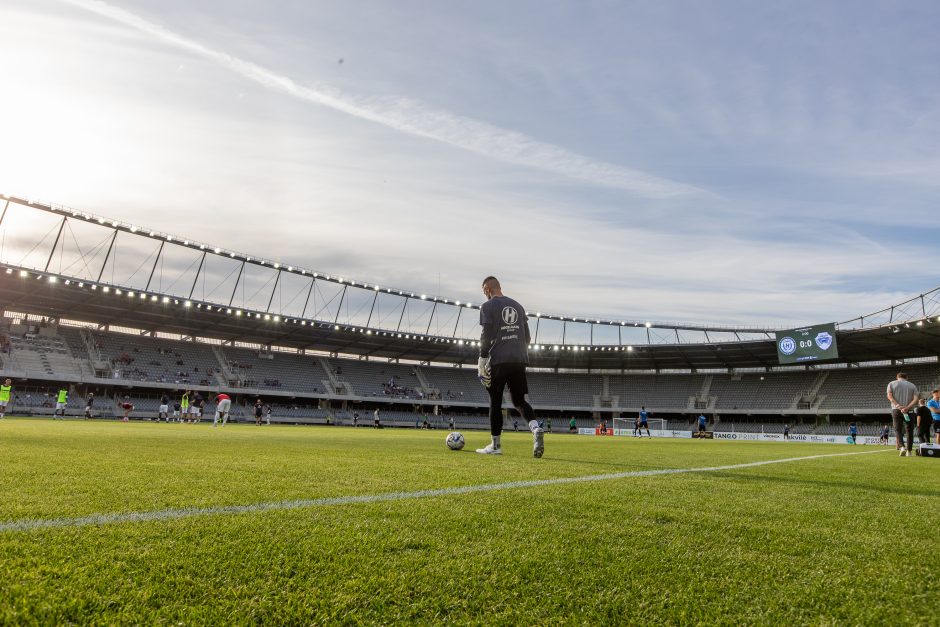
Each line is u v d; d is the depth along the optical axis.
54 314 48.12
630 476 4.30
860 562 1.86
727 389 64.00
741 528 2.32
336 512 2.40
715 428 62.56
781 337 53.84
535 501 2.82
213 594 1.42
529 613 1.37
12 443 6.29
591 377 70.38
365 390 61.12
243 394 54.53
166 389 49.38
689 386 66.50
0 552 1.62
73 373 44.91
